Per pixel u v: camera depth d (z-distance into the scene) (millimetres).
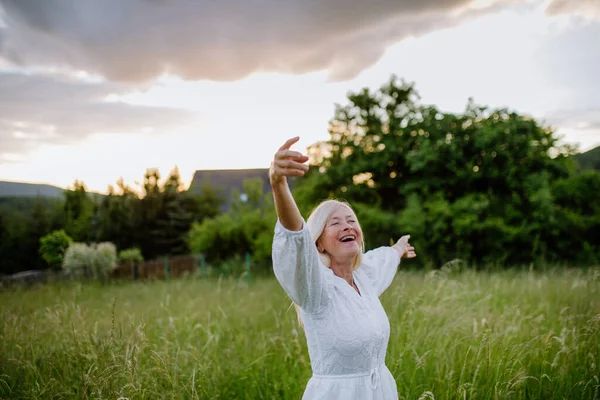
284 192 1960
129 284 14102
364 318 2324
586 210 17641
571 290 5977
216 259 21375
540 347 3760
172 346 3975
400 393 3424
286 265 2076
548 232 15984
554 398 3354
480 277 8023
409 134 20000
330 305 2281
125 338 3949
